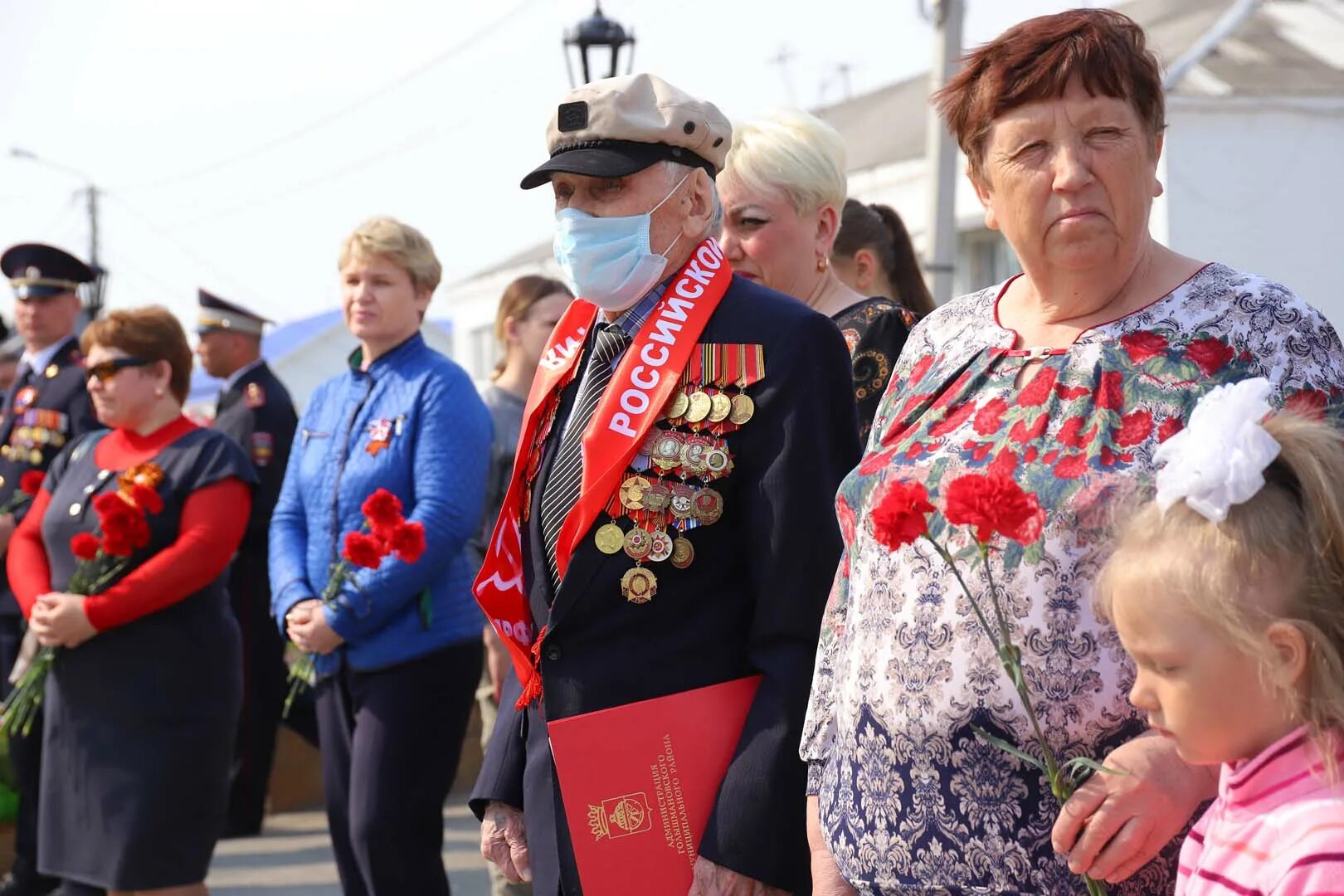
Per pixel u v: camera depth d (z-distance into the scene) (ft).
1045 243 6.49
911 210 44.01
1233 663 5.00
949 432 6.68
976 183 6.93
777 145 10.93
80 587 14.92
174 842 14.65
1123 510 5.76
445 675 13.64
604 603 8.21
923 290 13.28
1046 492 6.16
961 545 6.34
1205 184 38.52
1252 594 4.96
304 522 14.57
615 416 8.21
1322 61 40.45
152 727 14.67
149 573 14.67
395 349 14.48
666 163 8.57
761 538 8.07
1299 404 6.10
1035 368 6.54
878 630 6.63
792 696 7.91
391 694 13.44
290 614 13.87
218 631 15.21
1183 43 40.86
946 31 30.04
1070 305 6.61
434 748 13.60
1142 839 5.80
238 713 15.53
